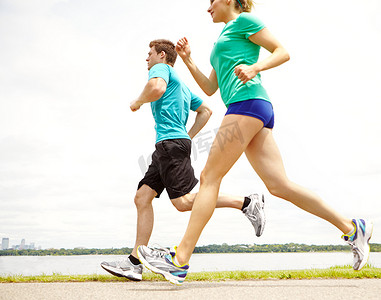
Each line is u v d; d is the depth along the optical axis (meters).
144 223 2.91
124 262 2.77
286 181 2.31
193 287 2.17
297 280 2.49
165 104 2.93
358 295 1.77
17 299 1.72
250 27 2.26
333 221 2.30
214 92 2.77
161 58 3.13
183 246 2.16
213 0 2.50
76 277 2.78
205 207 2.16
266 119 2.23
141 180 3.00
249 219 2.70
